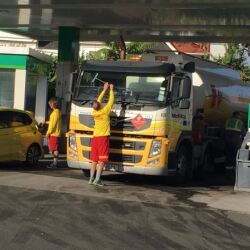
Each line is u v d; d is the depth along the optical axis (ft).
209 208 34.58
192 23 65.62
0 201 32.99
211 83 57.36
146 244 25.64
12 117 52.42
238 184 42.55
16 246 24.13
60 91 69.82
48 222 28.53
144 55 47.57
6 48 82.12
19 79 82.48
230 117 62.80
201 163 52.08
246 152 42.37
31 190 37.19
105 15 62.90
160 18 63.00
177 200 36.99
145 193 39.24
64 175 47.39
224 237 27.78
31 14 64.39
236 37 75.46
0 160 50.31
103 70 43.06
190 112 47.03
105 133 40.83
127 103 41.83
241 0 50.75
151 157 41.39
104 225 28.63
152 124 41.34
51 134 53.47
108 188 40.50
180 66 44.14
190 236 27.55
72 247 24.45
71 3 56.80
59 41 71.67
